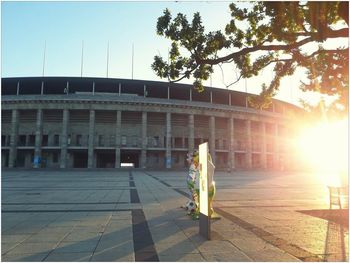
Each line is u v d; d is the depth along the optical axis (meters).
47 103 65.38
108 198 16.22
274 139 83.31
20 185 25.30
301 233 8.20
